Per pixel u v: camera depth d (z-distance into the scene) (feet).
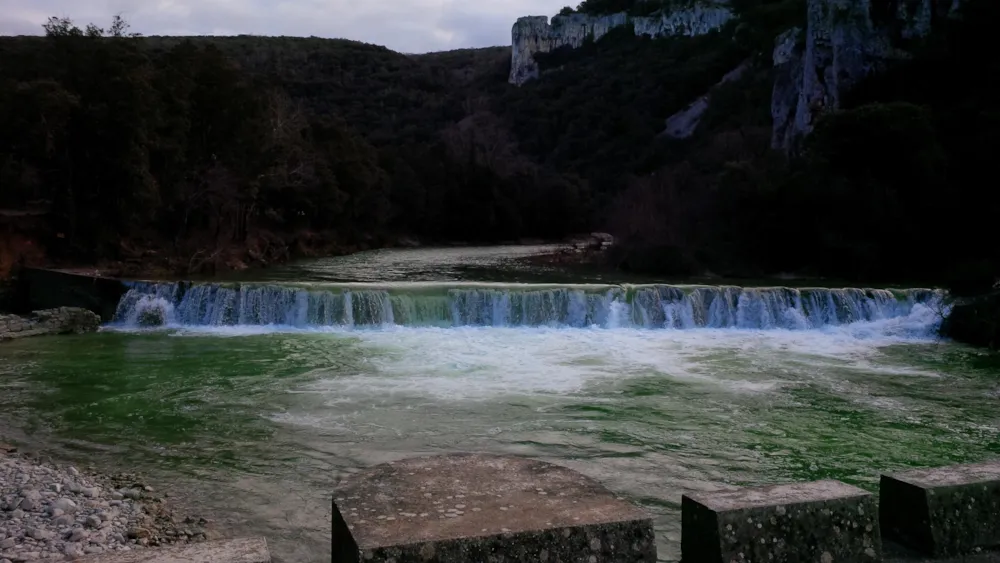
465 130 410.11
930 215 115.14
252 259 150.61
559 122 387.34
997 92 123.24
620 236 154.40
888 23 148.15
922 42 144.15
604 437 42.88
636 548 13.53
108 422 45.73
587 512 13.94
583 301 81.82
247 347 69.31
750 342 73.41
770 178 128.88
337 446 41.24
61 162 121.90
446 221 259.80
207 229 159.43
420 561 12.51
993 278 80.48
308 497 33.94
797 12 331.98
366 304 80.79
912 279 114.62
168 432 43.78
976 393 53.57
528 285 84.23
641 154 302.66
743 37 343.05
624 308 81.66
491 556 12.81
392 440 42.29
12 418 46.57
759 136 190.39
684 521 15.52
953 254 114.21
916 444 41.75
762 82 258.78
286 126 196.03
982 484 16.75
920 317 79.20
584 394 52.65
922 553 16.44
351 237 215.10
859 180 119.55
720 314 81.97
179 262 126.62
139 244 135.95
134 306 82.89
